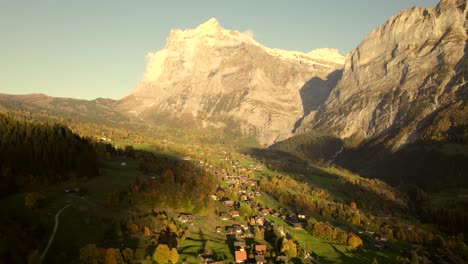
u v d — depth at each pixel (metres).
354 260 182.38
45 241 131.75
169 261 139.25
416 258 180.88
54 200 165.00
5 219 136.25
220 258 157.00
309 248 191.38
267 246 180.12
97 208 165.50
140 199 184.62
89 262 122.50
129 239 148.38
